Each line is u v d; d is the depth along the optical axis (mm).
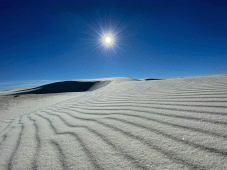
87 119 1810
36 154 1039
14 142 1348
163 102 2031
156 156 828
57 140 1255
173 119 1334
